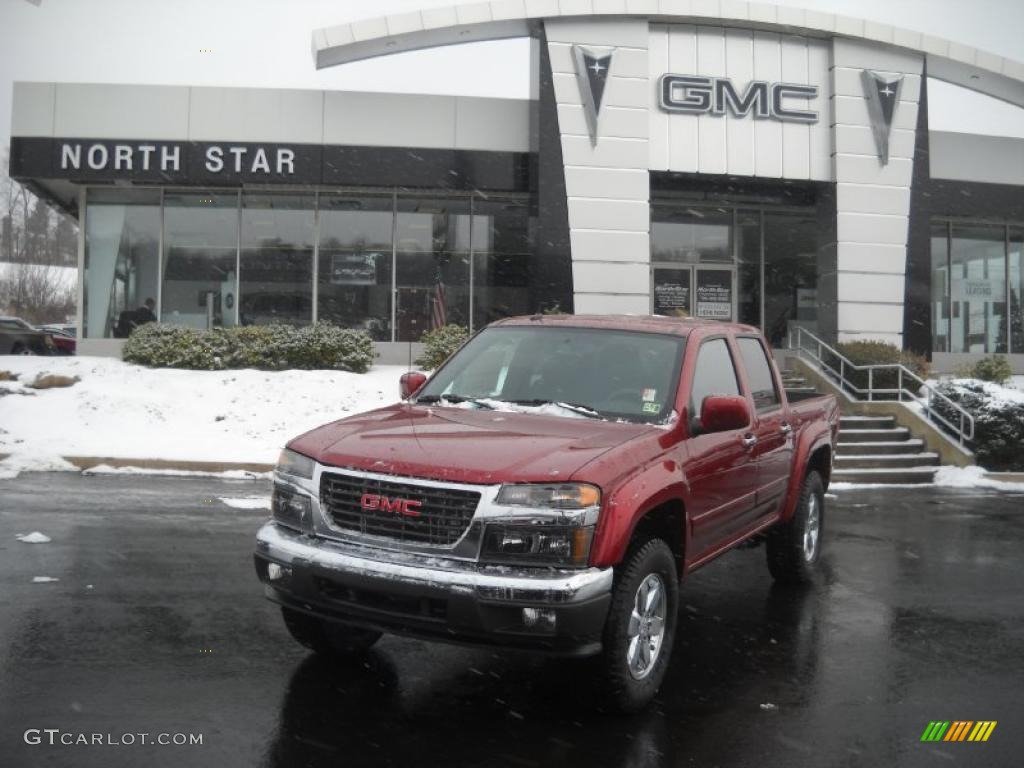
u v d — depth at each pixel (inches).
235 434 546.3
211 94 730.2
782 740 162.2
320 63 730.2
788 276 866.1
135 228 773.9
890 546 349.4
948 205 810.8
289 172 733.3
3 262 2249.0
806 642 222.8
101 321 767.7
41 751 145.5
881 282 762.8
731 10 727.7
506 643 152.1
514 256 798.5
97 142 722.2
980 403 574.2
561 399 203.8
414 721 164.9
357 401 614.5
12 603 225.5
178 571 263.9
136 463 467.8
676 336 214.4
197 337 688.4
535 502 155.7
